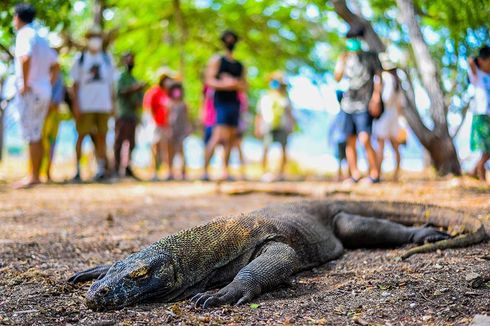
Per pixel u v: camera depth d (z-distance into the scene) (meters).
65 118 6.19
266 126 6.06
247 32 8.78
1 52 5.73
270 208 2.37
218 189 4.61
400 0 5.44
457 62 4.85
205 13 8.41
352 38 4.61
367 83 4.61
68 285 1.93
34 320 1.61
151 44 8.89
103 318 1.61
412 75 7.28
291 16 8.30
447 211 2.64
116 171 5.85
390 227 2.51
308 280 2.02
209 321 1.57
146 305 1.72
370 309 1.63
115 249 2.49
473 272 1.87
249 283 1.77
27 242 2.53
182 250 1.84
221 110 5.39
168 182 5.52
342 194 4.12
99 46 5.13
